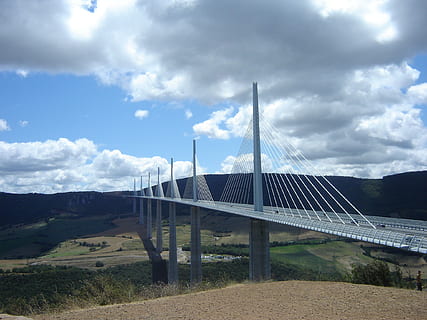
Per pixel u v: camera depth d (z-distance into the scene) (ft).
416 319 33.71
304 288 49.75
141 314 39.27
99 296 53.47
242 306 41.16
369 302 40.47
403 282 62.08
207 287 61.41
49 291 174.70
